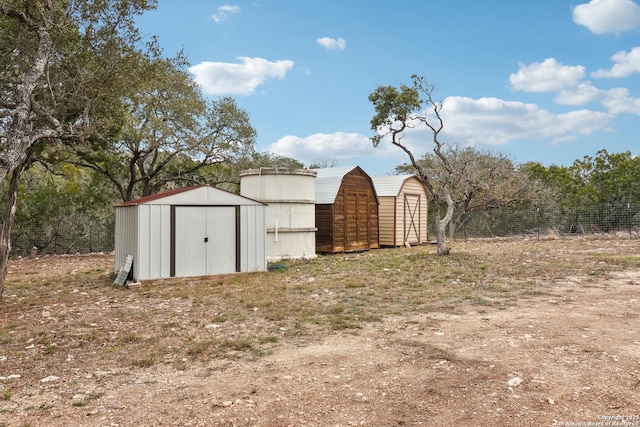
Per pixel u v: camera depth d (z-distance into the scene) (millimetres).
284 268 14961
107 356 6023
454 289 10562
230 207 13758
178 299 10055
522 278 12109
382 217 24938
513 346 6031
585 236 29078
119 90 11992
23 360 5895
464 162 31172
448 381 4848
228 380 5035
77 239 25594
